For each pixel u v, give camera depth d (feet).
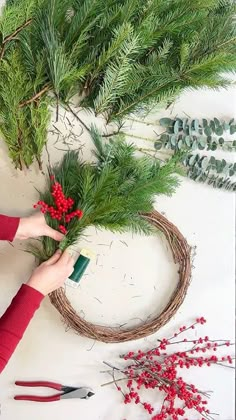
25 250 4.06
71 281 4.17
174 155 3.91
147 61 3.70
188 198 4.36
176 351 4.37
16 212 4.18
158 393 4.38
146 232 4.07
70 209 3.79
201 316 4.41
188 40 3.67
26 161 4.00
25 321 3.46
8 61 3.69
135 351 4.35
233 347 4.46
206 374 4.42
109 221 3.73
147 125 4.27
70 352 4.29
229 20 3.53
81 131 4.21
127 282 4.32
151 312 4.35
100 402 4.32
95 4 3.35
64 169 3.92
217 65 3.45
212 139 4.34
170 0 3.47
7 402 4.24
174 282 4.36
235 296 4.45
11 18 3.16
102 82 3.75
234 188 4.31
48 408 4.29
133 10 3.37
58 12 3.42
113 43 3.30
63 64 3.34
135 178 3.71
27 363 4.25
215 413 4.42
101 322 4.29
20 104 3.74
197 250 4.39
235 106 4.38
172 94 3.70
